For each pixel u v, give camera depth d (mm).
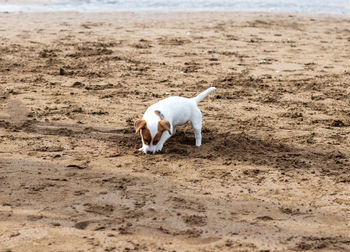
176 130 9969
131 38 20844
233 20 27188
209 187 7500
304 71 16234
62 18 26188
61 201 6816
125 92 13055
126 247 5730
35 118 10625
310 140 9812
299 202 7109
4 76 14258
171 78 14797
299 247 5895
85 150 8812
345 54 19047
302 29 24891
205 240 5969
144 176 7781
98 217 6418
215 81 14594
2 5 30859
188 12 30469
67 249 5637
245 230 6250
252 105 12328
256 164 8453
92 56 17328
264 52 19016
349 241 6070
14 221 6215
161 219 6445
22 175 7617
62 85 13578
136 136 9641
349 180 7898
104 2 34594
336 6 35875
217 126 10539
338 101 12961
